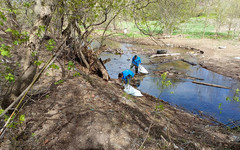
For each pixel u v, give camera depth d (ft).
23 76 10.02
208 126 15.92
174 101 23.00
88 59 26.89
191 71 37.14
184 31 98.53
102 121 11.94
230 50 57.47
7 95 10.41
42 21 9.07
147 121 13.79
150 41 73.26
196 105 22.07
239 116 19.51
